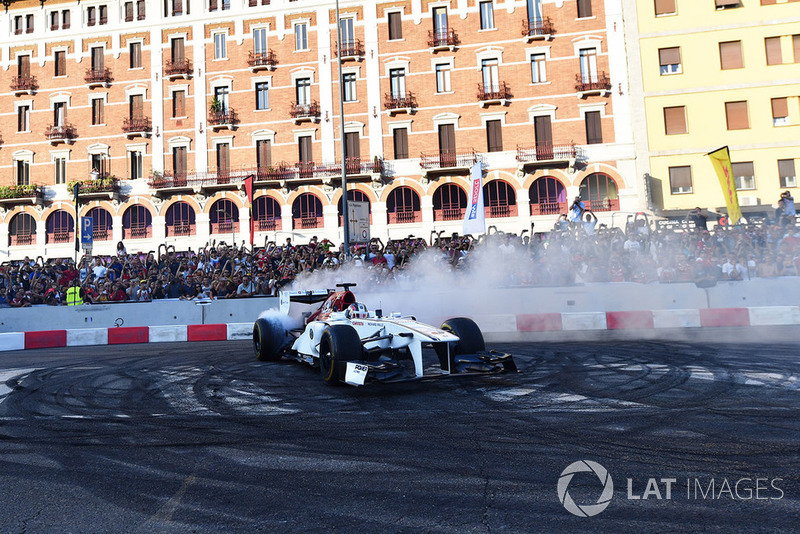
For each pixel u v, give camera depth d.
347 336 7.28
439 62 33.91
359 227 21.20
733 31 30.72
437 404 6.33
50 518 3.64
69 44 37.34
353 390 7.23
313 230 34.34
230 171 35.50
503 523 3.31
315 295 10.16
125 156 36.56
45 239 36.81
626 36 31.98
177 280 18.28
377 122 34.25
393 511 3.54
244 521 3.49
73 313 16.66
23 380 8.91
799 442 4.57
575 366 8.41
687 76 31.11
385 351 7.50
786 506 3.41
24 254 36.84
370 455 4.64
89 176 36.81
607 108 32.12
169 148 36.12
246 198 35.00
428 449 4.74
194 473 4.39
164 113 36.34
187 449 5.00
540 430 5.16
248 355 10.97
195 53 36.25
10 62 37.53
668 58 31.44
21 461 4.82
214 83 36.00
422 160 33.56
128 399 7.20
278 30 35.50
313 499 3.78
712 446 4.56
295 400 6.78
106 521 3.57
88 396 7.47
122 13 37.28
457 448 4.73
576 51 32.50
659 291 14.85
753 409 5.62
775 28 30.30
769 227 18.55
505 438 4.95
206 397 7.12
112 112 36.91
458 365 7.20
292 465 4.47
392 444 4.91
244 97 35.69
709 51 30.92
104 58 37.22
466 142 33.44
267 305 16.44
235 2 36.00
